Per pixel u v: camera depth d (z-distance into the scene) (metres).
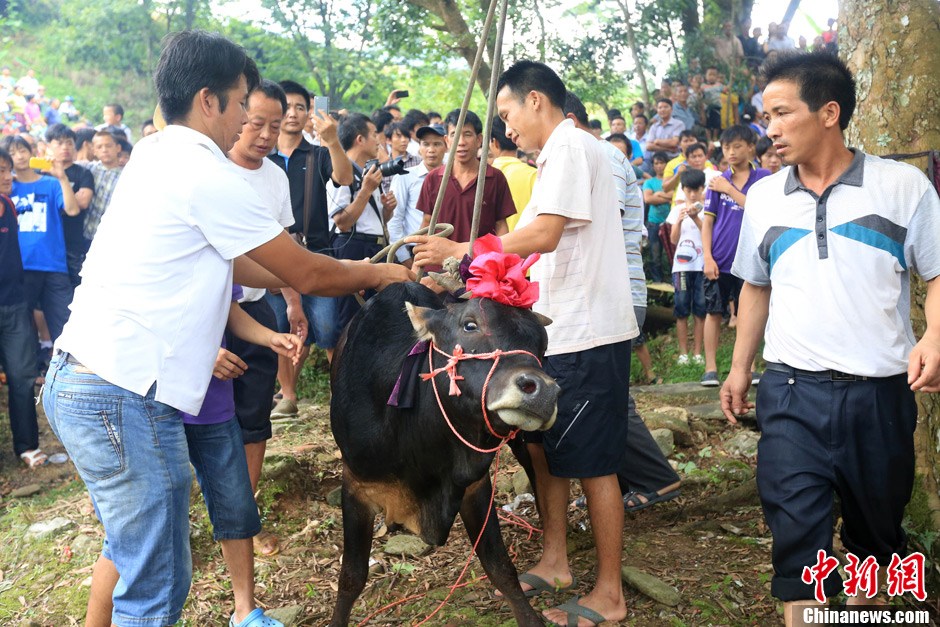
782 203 3.01
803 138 2.87
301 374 7.12
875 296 2.85
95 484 2.63
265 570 3.98
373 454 3.08
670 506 4.59
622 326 3.43
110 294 2.59
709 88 12.55
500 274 2.69
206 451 3.20
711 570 3.80
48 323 7.08
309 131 8.08
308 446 5.14
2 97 13.51
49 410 2.69
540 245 3.23
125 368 2.57
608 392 3.39
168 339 2.61
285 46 16.25
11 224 6.06
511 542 4.25
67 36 17.73
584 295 3.37
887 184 2.86
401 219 6.56
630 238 4.98
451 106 19.92
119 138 8.30
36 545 4.42
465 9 12.52
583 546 4.15
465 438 2.75
